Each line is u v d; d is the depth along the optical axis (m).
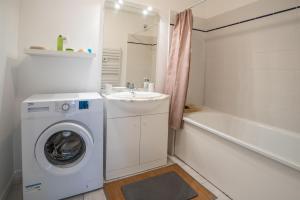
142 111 1.82
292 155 1.24
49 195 1.40
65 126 1.37
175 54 2.20
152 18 2.28
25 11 1.63
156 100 1.83
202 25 2.77
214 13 2.66
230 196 1.56
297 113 1.74
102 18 1.93
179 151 2.26
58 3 1.74
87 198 1.51
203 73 2.89
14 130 1.67
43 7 1.68
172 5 2.41
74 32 1.83
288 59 1.78
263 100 2.03
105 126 1.70
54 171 1.37
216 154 1.70
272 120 1.95
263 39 2.00
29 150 1.30
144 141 1.91
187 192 1.61
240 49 2.27
